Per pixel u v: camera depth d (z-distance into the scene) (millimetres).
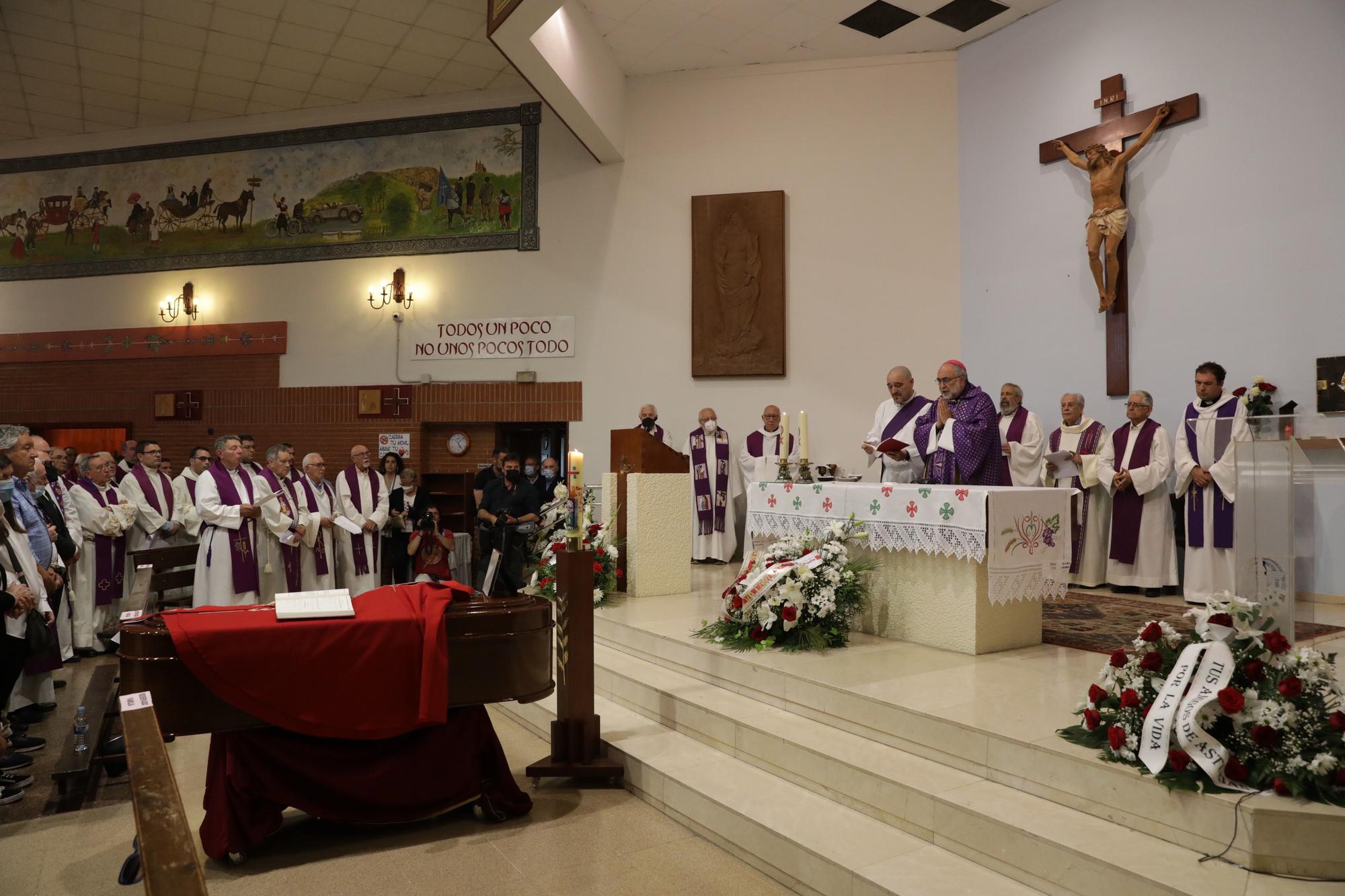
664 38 9797
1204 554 6734
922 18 9219
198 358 12008
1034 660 4664
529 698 3885
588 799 4230
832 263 10195
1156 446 7242
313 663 3482
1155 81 8039
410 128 11461
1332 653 3127
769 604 4988
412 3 9266
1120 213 8078
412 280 11391
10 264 12586
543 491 10266
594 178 10906
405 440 11297
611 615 6191
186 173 12117
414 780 3828
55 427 12453
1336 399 6812
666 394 10617
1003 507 4598
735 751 4254
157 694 3344
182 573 6973
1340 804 2650
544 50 7988
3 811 4070
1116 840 2838
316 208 11711
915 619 5152
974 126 9672
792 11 9141
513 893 3289
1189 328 7770
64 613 7031
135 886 3318
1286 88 7184
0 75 10828
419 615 3691
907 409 6227
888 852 3174
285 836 3832
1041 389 8961
